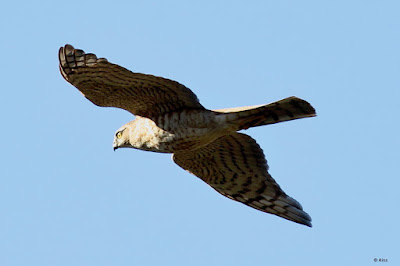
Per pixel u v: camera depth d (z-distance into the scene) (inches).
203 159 641.6
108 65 541.0
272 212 657.6
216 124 569.0
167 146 591.5
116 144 616.4
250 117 563.8
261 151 632.4
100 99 575.2
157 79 549.3
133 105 583.5
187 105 571.5
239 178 651.5
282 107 555.2
